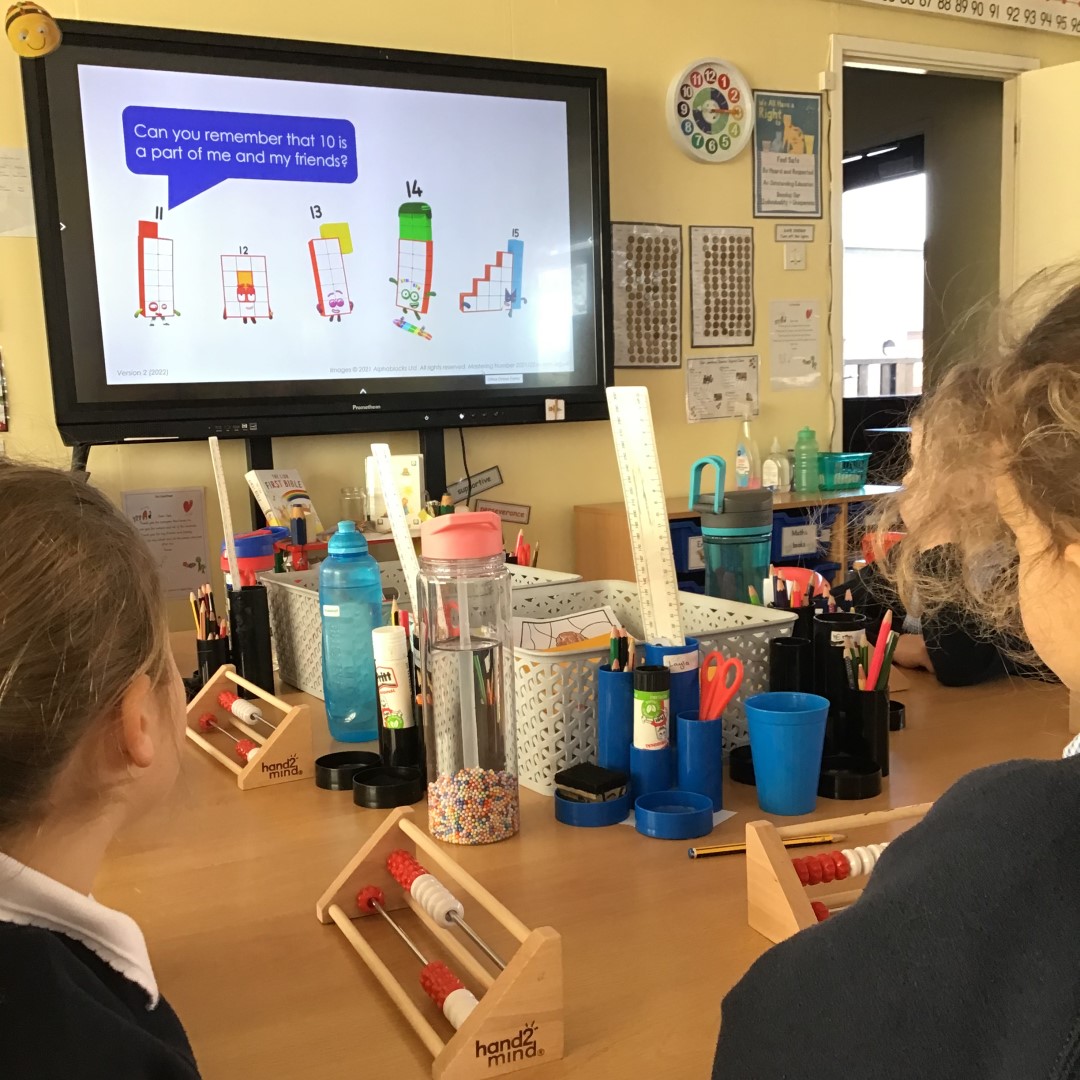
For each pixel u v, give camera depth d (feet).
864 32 11.21
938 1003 1.45
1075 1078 1.30
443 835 3.02
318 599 4.53
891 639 3.34
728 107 10.52
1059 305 1.76
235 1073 1.98
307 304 8.59
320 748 3.96
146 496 8.54
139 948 1.77
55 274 7.77
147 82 7.89
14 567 1.51
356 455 9.32
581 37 9.82
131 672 1.66
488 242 9.16
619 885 2.69
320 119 8.46
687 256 10.53
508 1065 1.96
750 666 3.62
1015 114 12.23
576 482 10.26
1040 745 3.67
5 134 7.88
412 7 9.06
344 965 2.38
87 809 1.69
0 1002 1.43
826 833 2.83
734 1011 1.76
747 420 10.94
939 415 2.02
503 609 3.15
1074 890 1.39
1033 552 1.76
